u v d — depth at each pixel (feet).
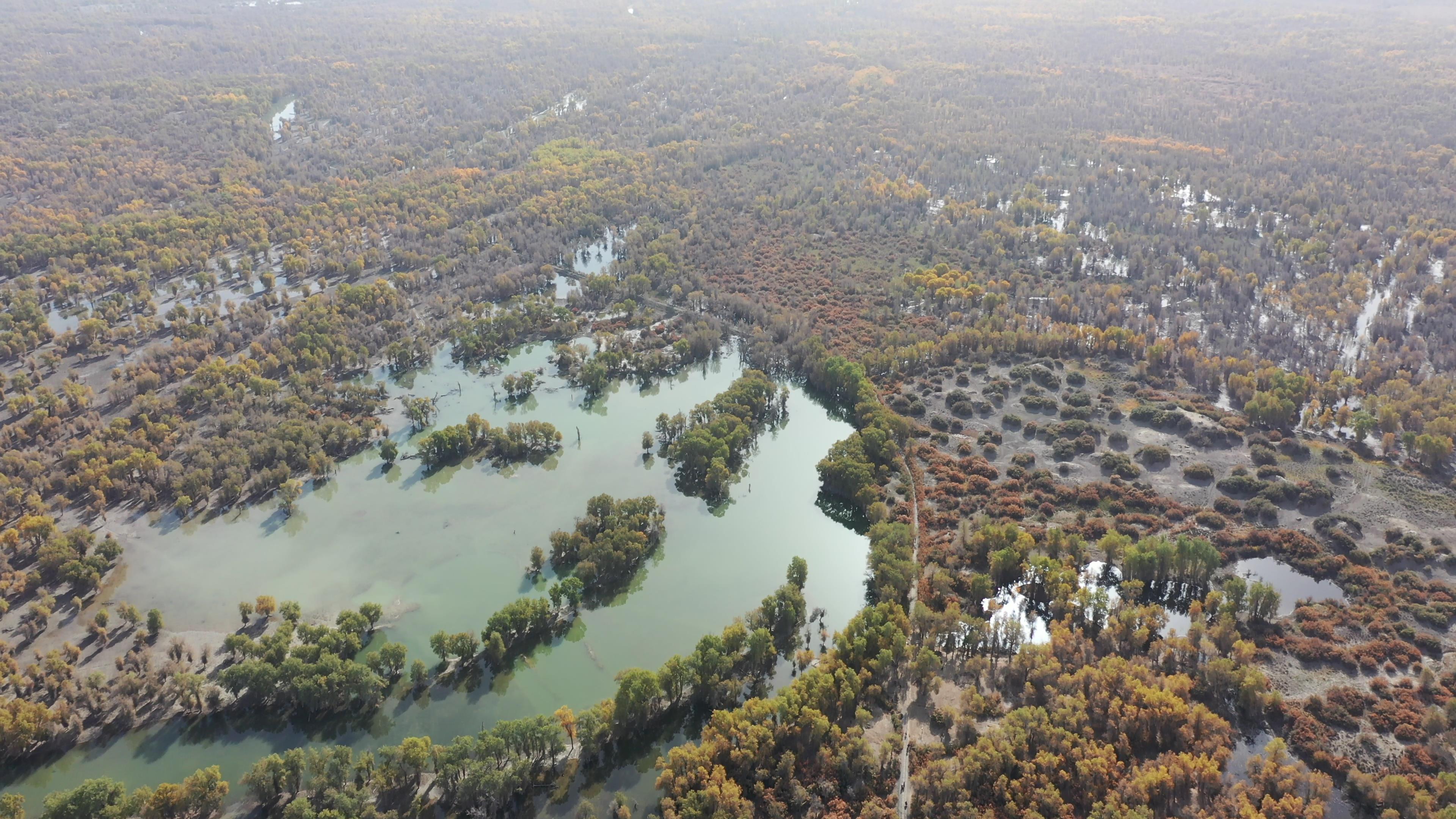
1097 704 521.65
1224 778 481.87
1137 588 620.08
